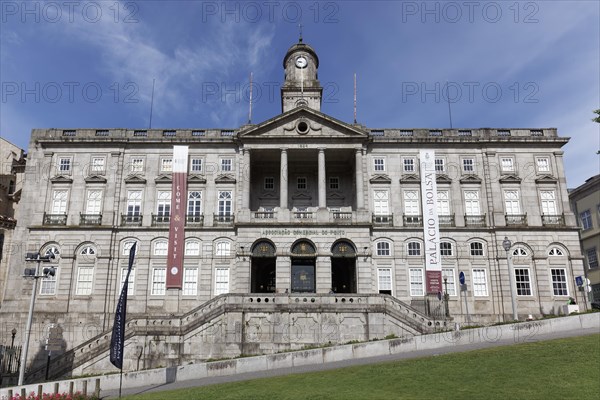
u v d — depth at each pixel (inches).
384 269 1850.4
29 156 1950.1
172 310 1780.3
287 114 1904.5
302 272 1814.7
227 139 1955.0
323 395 828.0
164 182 1929.1
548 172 1958.7
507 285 1829.5
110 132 1984.5
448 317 1583.4
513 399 761.6
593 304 1867.6
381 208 1920.5
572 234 1884.8
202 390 936.9
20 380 1201.4
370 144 1968.5
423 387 849.5
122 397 950.4
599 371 874.8
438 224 1862.7
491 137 1968.5
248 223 1787.6
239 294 1471.5
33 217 1882.4
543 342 1127.6
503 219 1897.1
